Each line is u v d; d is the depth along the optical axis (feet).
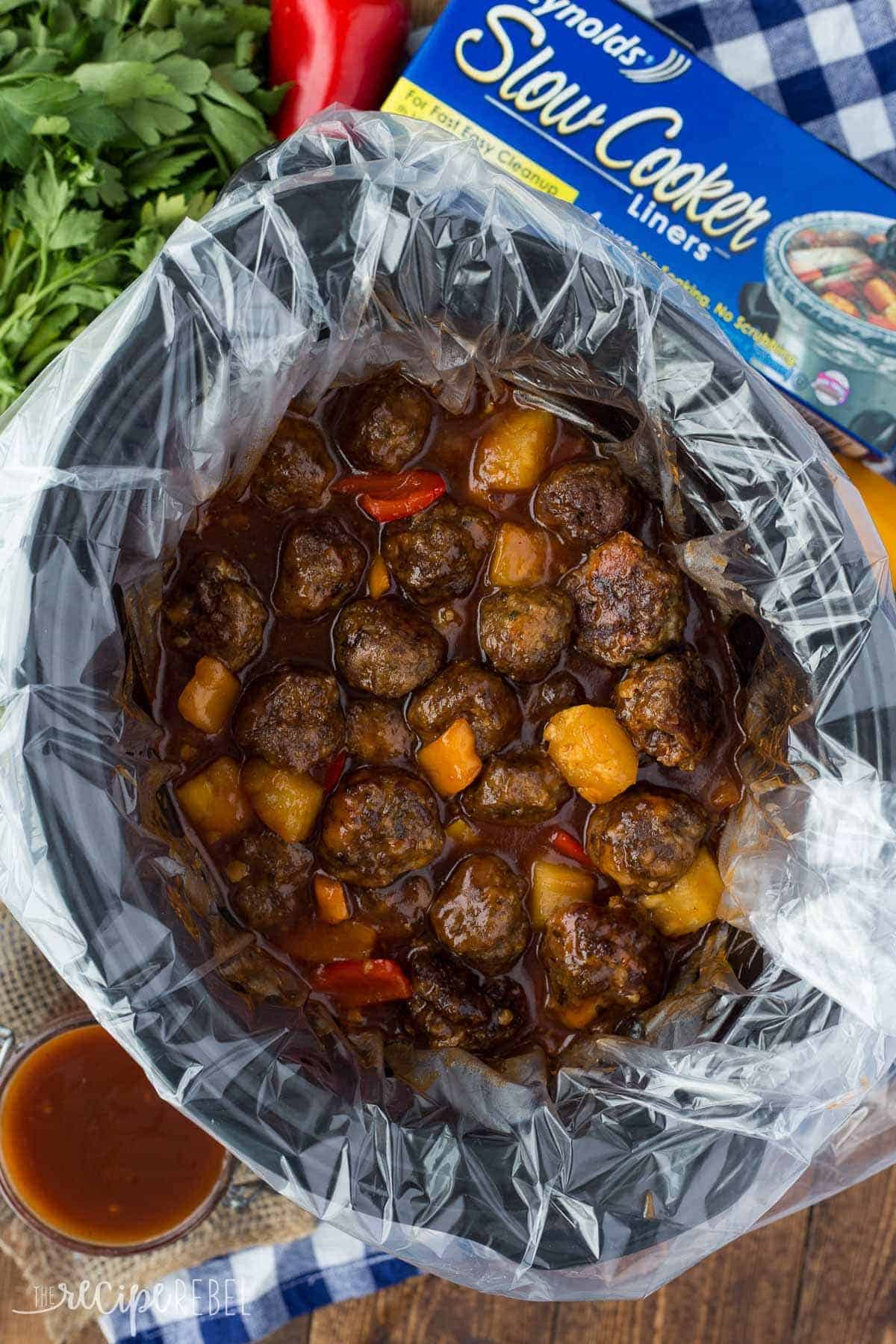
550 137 2.39
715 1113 2.00
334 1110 1.90
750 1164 1.98
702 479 2.02
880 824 1.99
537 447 2.06
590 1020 2.12
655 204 2.41
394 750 2.08
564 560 2.09
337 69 2.51
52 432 1.89
